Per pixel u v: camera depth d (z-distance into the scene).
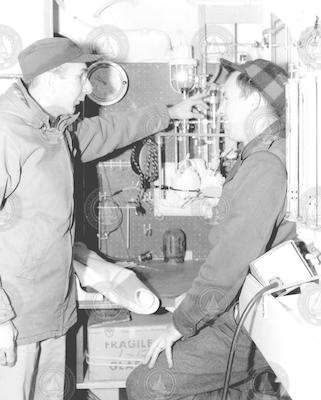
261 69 1.76
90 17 2.81
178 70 2.44
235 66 1.80
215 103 2.56
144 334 2.37
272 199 1.63
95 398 2.53
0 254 1.75
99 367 2.39
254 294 1.55
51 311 1.87
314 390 1.12
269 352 1.40
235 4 2.72
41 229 1.79
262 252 1.66
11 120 1.73
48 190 1.79
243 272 1.65
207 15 2.77
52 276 1.84
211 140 2.61
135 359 2.38
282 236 1.79
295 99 1.64
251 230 1.62
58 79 1.81
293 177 1.65
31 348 1.83
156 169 2.59
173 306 2.18
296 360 1.21
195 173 2.40
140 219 2.74
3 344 1.72
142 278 2.42
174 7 2.86
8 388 1.82
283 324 1.30
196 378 1.77
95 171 2.71
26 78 1.81
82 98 1.96
